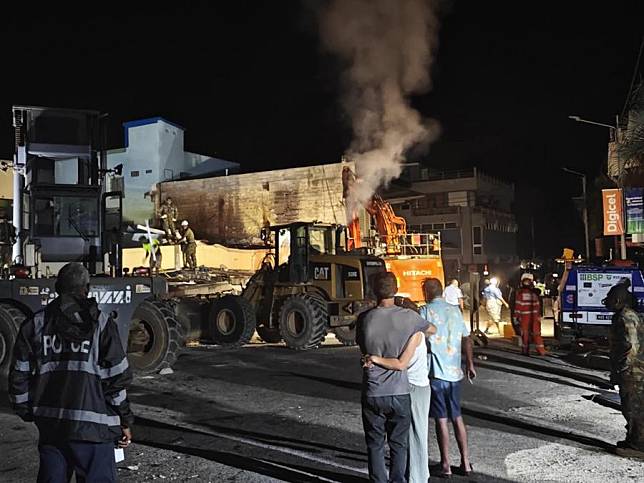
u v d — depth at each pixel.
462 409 8.84
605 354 13.05
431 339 6.07
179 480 5.96
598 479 5.91
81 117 11.84
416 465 5.41
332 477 6.03
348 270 16.25
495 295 18.88
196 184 35.38
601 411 8.73
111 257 11.70
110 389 3.97
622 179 24.66
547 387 10.42
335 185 32.47
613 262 15.92
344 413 8.69
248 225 34.12
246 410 8.91
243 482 5.90
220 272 24.38
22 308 10.81
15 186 11.45
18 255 11.38
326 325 15.58
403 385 5.06
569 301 14.43
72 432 3.82
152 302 11.84
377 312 5.18
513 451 6.85
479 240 51.62
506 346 15.73
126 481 5.94
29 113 11.51
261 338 18.03
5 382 10.23
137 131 37.00
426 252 21.50
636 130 23.45
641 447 6.61
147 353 11.59
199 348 16.11
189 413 8.75
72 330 3.91
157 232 30.16
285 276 17.23
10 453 6.93
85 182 11.82
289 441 7.32
